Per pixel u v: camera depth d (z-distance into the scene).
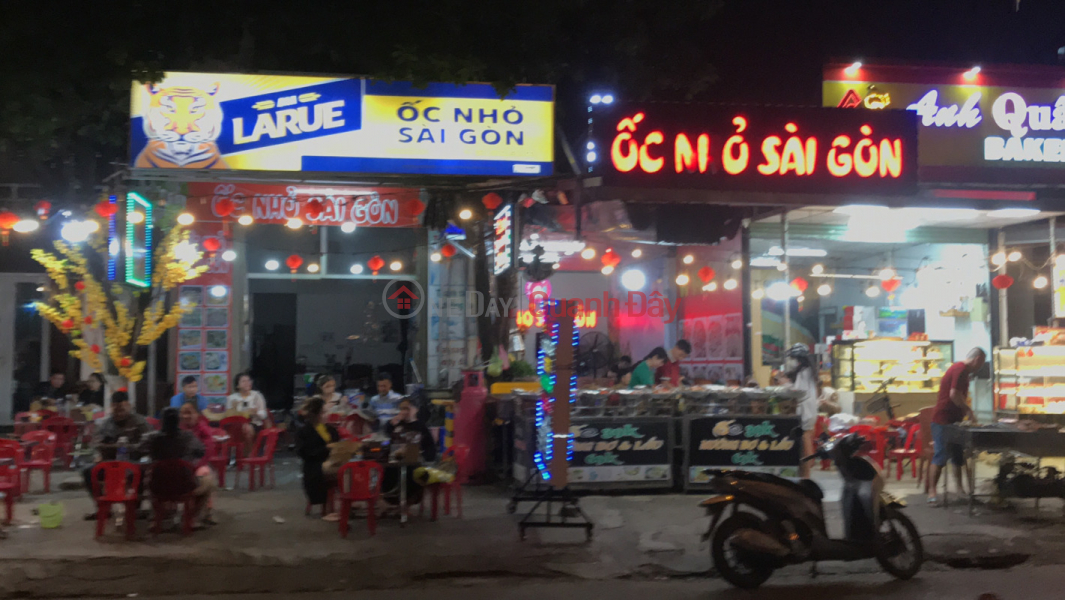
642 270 16.31
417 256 15.33
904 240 13.61
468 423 11.13
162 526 8.35
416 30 9.31
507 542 7.78
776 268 15.68
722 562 6.75
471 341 14.98
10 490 8.48
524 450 10.14
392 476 8.84
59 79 8.95
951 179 11.95
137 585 6.90
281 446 14.61
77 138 12.70
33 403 13.33
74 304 12.24
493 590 6.84
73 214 12.79
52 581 6.90
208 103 9.41
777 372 12.23
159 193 12.51
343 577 7.04
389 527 8.41
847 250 15.45
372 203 14.22
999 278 12.30
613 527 8.31
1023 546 7.80
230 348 14.30
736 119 9.47
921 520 8.61
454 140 9.77
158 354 14.91
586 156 9.46
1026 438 8.75
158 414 14.37
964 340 14.74
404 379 16.45
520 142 9.88
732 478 6.82
